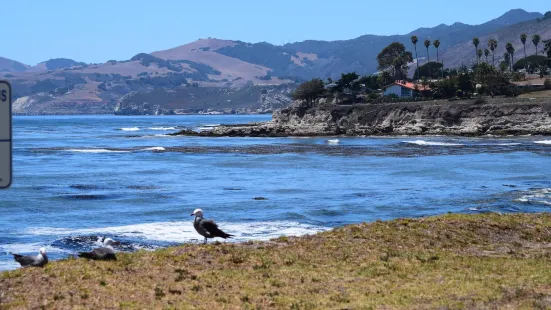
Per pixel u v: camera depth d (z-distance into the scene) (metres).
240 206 43.03
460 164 73.94
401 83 191.62
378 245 22.06
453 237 23.70
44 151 98.94
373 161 79.50
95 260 19.12
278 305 14.99
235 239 31.02
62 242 30.36
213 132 144.38
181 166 74.69
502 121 127.69
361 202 45.19
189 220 37.38
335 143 114.81
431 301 15.24
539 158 79.88
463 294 15.85
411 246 22.20
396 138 127.12
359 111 148.00
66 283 16.25
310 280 17.52
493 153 88.56
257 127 145.38
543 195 47.47
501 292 16.06
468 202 44.62
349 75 185.38
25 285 15.95
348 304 15.05
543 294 15.81
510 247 22.67
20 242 30.81
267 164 76.62
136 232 32.84
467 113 132.62
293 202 45.16
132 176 63.88
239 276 17.77
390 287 16.75
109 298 15.12
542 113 125.75
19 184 56.22
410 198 47.25
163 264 18.86
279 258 20.02
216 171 68.81
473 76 175.25
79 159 84.88
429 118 136.38
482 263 19.83
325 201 45.75
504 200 45.06
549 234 25.19
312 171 68.31
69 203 44.81
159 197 48.03
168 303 14.91
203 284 16.80
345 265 19.34
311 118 155.38
